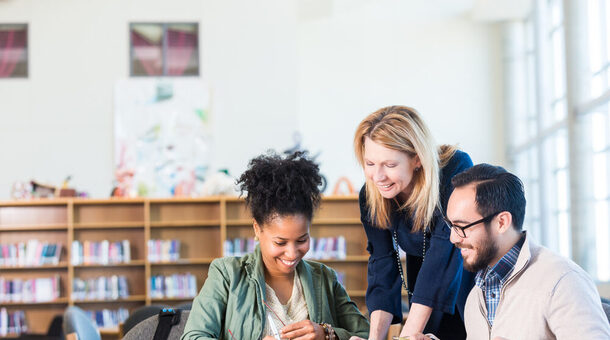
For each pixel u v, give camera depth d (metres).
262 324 2.18
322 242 8.27
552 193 11.38
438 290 2.45
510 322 2.09
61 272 8.70
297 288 2.26
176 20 11.32
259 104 11.25
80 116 11.12
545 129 11.20
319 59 12.75
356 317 2.35
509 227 2.08
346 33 12.82
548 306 2.02
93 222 8.63
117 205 8.66
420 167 2.37
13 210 8.62
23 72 11.12
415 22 12.89
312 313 2.23
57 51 11.18
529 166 12.31
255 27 11.36
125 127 11.12
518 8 12.20
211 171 11.12
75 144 11.07
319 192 2.17
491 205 2.04
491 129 12.75
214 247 8.63
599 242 9.01
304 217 2.10
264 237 2.14
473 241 2.07
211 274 2.26
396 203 2.53
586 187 9.00
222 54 11.31
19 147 11.02
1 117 11.05
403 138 2.28
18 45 11.16
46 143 11.05
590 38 9.20
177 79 11.25
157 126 11.16
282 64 11.33
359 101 12.70
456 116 12.76
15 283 8.53
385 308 2.63
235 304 2.19
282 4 11.43
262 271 2.22
